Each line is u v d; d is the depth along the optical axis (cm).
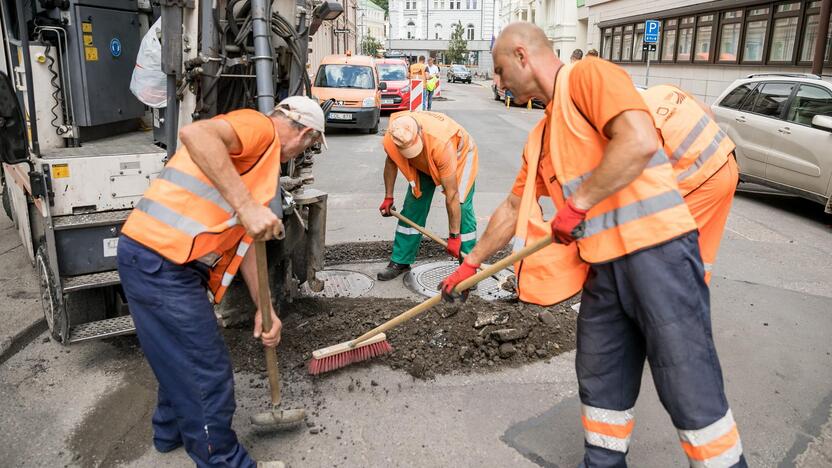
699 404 205
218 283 262
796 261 556
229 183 216
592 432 237
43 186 334
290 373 347
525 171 258
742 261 555
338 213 714
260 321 270
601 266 219
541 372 355
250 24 355
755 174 773
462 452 284
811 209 761
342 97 1417
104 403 324
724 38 1717
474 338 376
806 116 709
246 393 329
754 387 341
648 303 205
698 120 300
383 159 1098
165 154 372
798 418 311
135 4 443
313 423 304
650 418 311
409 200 500
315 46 2556
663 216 204
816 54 1221
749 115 781
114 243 358
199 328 238
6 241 569
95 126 427
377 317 404
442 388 338
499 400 327
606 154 196
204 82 356
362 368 356
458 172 478
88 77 397
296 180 402
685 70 1934
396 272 508
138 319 238
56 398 329
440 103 2464
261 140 230
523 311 407
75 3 383
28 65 350
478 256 267
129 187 366
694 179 296
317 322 401
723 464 206
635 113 194
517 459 279
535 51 225
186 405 242
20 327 390
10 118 321
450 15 7362
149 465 276
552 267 244
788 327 418
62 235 344
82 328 357
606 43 2614
